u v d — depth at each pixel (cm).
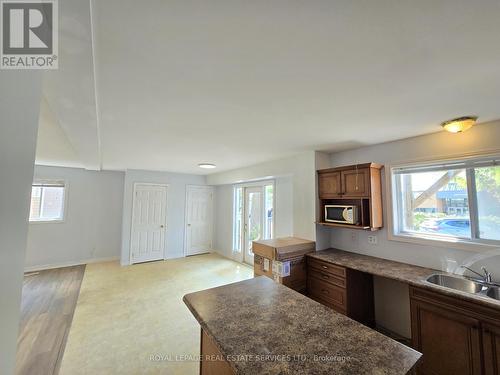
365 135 269
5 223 58
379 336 117
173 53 123
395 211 289
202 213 662
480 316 172
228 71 141
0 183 56
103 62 130
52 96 156
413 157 273
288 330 121
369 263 276
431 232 264
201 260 586
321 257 305
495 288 204
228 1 90
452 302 187
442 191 257
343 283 272
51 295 370
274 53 124
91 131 226
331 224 321
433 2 91
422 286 204
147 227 573
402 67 136
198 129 250
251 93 169
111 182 591
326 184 336
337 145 315
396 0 90
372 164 285
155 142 304
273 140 293
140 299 358
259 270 333
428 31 106
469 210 235
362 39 112
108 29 104
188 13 96
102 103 185
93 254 564
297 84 156
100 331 271
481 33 107
